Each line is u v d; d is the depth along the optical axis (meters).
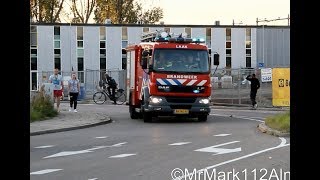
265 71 32.81
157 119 24.52
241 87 35.12
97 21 66.44
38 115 22.36
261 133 17.59
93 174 10.02
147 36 24.00
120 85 42.16
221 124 21.31
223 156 12.23
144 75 22.27
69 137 16.78
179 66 21.55
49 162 11.63
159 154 12.66
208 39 54.62
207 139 15.84
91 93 46.41
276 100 31.83
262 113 28.34
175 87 21.41
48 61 52.72
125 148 13.91
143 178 9.53
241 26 55.12
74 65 53.41
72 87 27.30
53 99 25.41
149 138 16.27
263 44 55.25
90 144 14.91
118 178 9.56
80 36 53.62
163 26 54.06
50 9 64.06
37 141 15.71
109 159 11.98
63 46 53.16
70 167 10.91
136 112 24.48
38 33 52.59
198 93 21.61
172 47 21.61
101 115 24.97
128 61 25.67
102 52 54.00
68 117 23.77
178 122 22.61
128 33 54.25
